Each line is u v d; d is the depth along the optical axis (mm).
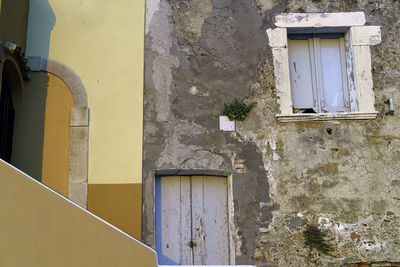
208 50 6266
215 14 6387
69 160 5824
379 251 5680
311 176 5906
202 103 6090
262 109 6098
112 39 6227
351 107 6238
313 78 6387
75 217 3662
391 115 6074
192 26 6332
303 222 5766
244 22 6367
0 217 3600
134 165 5840
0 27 5066
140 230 5652
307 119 6016
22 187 3660
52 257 3584
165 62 6191
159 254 5797
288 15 6363
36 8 6281
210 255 5875
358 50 6234
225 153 5957
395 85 6152
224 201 6027
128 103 6023
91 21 6277
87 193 5734
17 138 5859
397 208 5812
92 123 5945
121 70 6125
